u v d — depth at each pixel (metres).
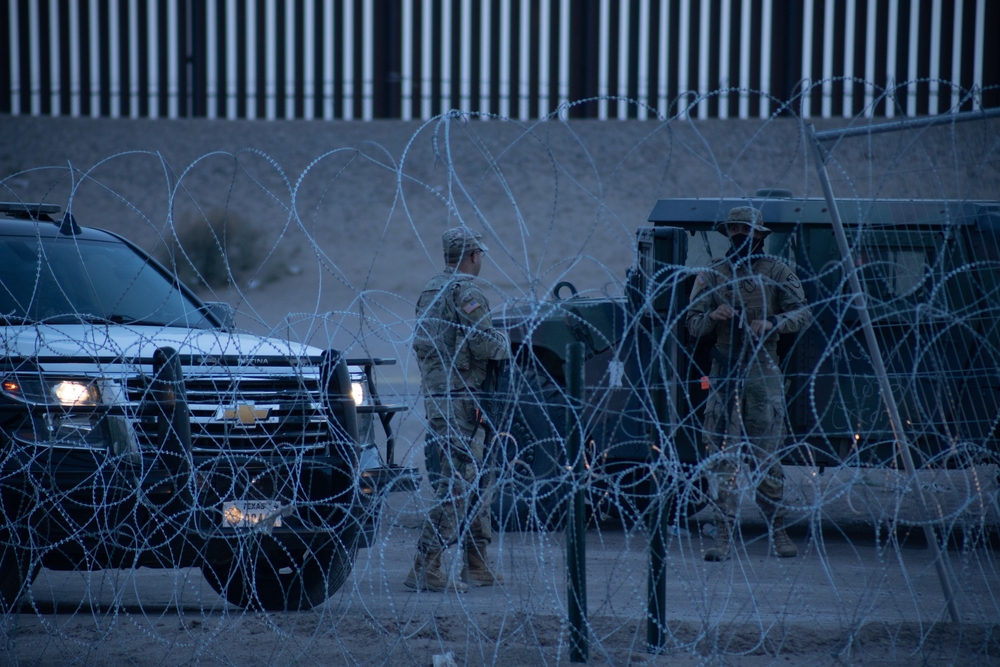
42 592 20.48
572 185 117.94
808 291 24.58
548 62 133.88
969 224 24.02
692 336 24.19
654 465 14.85
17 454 15.44
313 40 143.12
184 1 144.50
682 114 15.95
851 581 20.89
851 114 119.25
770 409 21.73
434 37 138.38
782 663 14.90
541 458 24.81
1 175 129.62
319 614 17.75
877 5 117.44
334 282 103.56
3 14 145.75
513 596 19.19
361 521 16.98
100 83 146.12
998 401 23.89
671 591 19.61
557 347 25.62
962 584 17.62
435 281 19.88
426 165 127.69
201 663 14.87
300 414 17.09
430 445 19.97
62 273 20.31
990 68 112.19
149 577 22.56
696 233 25.55
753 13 125.62
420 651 15.34
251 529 15.95
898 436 16.66
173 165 131.62
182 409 15.64
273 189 125.19
